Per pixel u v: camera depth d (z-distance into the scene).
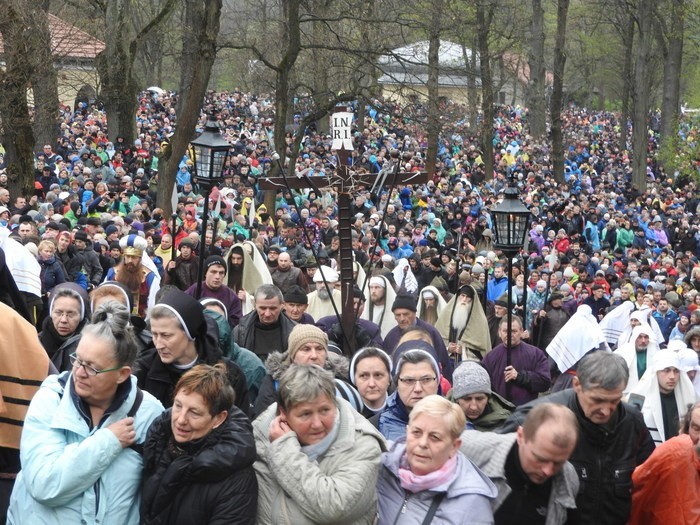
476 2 30.48
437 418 4.58
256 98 53.84
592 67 66.50
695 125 38.06
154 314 5.45
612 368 4.96
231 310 9.98
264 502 4.64
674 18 43.44
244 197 25.16
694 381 8.25
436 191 33.12
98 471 4.46
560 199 34.59
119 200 22.69
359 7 24.97
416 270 17.98
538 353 9.66
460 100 43.94
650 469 5.21
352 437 4.70
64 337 6.59
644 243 31.72
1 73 19.33
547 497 4.66
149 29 32.38
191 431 4.44
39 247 11.69
